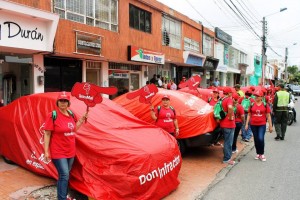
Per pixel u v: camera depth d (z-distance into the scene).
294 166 7.76
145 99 7.16
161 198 5.35
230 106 7.67
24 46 9.46
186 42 22.55
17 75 11.12
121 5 14.58
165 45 19.08
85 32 12.07
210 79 30.64
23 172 6.12
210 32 27.97
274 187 6.19
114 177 4.79
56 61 12.34
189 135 7.92
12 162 6.56
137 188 4.77
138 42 15.99
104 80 14.77
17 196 5.01
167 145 5.71
